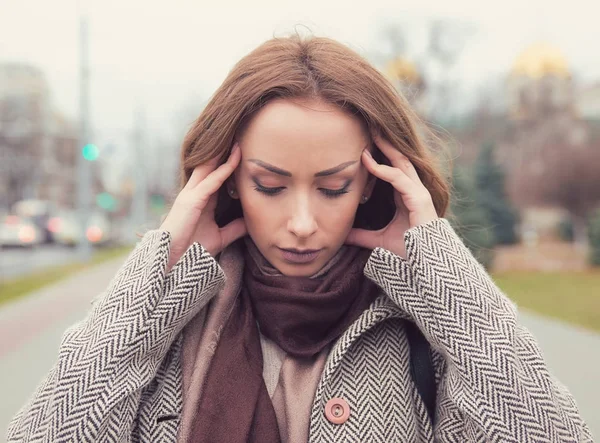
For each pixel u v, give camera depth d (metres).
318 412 1.49
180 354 1.58
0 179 42.69
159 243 1.54
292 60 1.51
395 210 1.78
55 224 29.41
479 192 25.12
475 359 1.43
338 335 1.59
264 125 1.48
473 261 1.57
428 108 24.73
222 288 1.65
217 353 1.56
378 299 1.61
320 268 1.61
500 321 1.48
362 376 1.55
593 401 5.05
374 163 1.61
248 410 1.47
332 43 1.61
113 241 32.94
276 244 1.55
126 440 1.49
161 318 1.48
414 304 1.53
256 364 1.55
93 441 1.38
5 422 4.61
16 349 7.18
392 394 1.54
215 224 1.70
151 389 1.56
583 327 8.72
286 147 1.47
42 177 47.38
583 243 25.98
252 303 1.66
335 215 1.54
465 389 1.44
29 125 42.62
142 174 32.47
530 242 26.86
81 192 21.39
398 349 1.60
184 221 1.60
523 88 31.77
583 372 6.01
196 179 1.64
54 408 1.40
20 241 25.38
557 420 1.41
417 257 1.54
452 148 2.10
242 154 1.55
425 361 1.62
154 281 1.50
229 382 1.50
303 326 1.57
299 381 1.54
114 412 1.42
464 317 1.47
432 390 1.61
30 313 10.02
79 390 1.40
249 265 1.68
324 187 1.52
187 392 1.52
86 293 12.72
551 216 32.00
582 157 25.56
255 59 1.55
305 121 1.46
